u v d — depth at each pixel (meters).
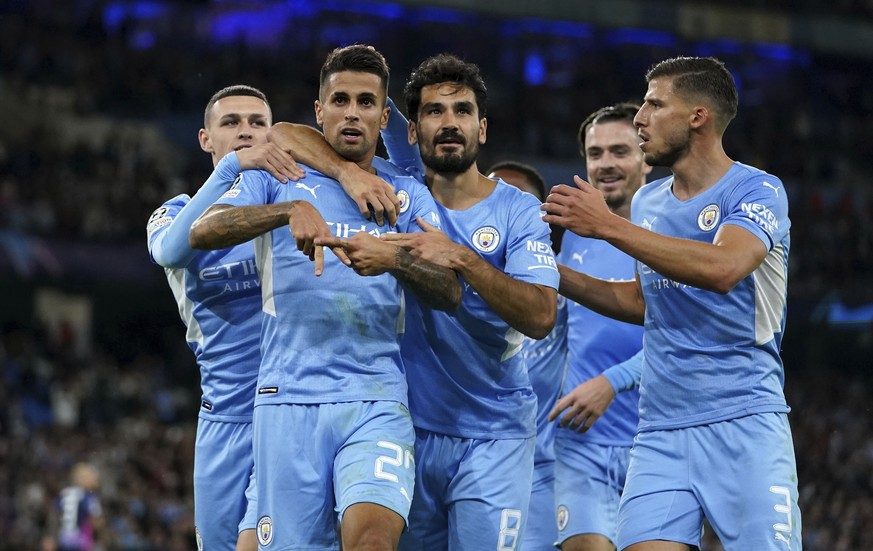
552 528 7.53
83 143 30.62
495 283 5.57
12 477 19.66
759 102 40.19
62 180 29.34
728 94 5.86
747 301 5.68
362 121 5.75
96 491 17.31
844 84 41.09
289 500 5.39
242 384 6.44
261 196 5.68
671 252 5.41
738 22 37.81
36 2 35.25
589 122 7.90
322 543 5.42
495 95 37.94
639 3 36.94
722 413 5.68
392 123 6.61
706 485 5.66
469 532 6.00
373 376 5.50
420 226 5.74
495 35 39.06
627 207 7.65
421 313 6.03
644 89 40.12
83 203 28.81
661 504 5.69
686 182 5.95
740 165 5.87
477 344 6.03
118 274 27.92
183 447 23.08
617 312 6.48
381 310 5.55
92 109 33.47
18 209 27.58
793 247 33.94
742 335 5.69
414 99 6.04
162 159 33.06
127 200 29.44
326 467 5.43
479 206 6.12
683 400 5.78
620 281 6.69
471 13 35.88
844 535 22.42
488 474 6.03
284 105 35.19
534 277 5.85
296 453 5.41
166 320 31.31
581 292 6.52
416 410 6.07
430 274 5.43
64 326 27.81
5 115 32.06
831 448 27.50
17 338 26.12
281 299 5.54
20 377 24.70
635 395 7.32
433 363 6.06
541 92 38.44
